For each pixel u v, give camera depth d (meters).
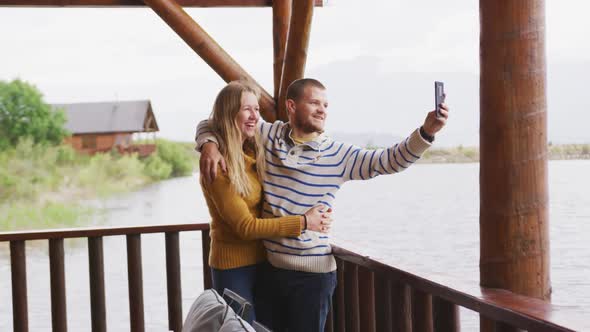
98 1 4.08
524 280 1.94
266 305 2.74
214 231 2.67
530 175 1.92
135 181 20.42
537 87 1.92
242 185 2.50
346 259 2.82
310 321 2.62
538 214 1.94
